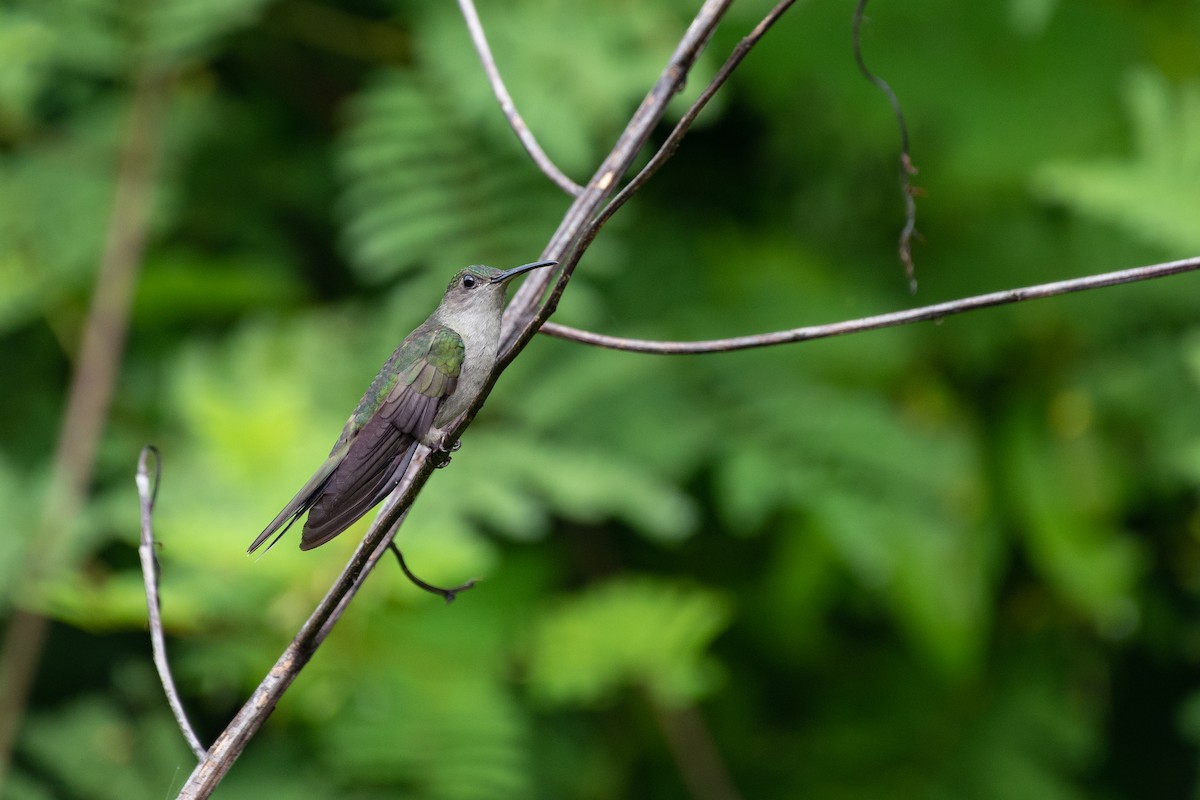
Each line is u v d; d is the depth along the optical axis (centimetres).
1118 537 1080
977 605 1011
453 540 834
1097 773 1203
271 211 1197
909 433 1045
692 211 1190
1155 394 1066
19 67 1104
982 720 1101
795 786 1108
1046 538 1051
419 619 898
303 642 468
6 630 1036
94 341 1015
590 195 542
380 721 851
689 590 1083
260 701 465
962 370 1121
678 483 1076
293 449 847
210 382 912
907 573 1012
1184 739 1204
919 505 1012
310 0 1132
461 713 855
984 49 1088
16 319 1089
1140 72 1017
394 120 1039
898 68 1093
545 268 529
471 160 1038
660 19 1047
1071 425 1077
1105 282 468
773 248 1162
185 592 776
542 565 1003
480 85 1011
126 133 1130
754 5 1071
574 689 874
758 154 1203
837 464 1017
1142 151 995
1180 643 1135
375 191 1100
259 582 796
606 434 1052
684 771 1055
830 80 1100
